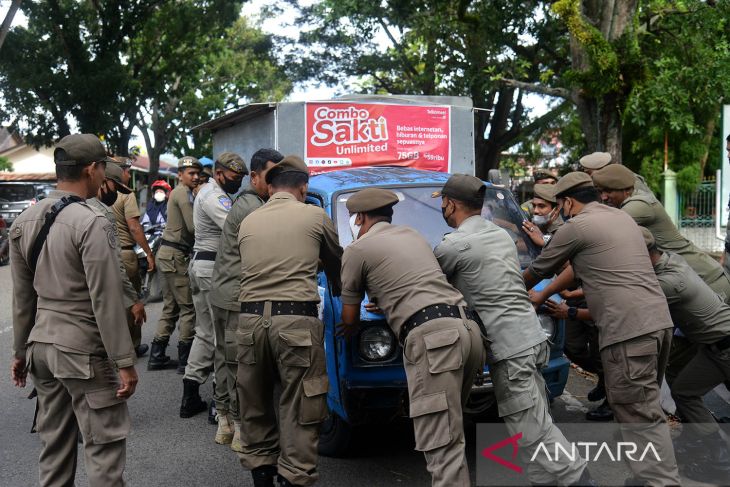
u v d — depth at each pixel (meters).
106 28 24.78
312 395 3.82
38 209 3.45
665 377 4.91
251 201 4.59
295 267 3.90
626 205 4.97
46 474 3.52
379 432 5.23
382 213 3.94
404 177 5.57
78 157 3.51
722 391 5.86
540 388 3.79
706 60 12.28
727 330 4.25
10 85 23.52
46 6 23.44
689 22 12.96
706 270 4.99
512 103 24.81
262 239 3.95
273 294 3.86
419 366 3.53
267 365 3.93
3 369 7.20
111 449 3.44
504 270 3.79
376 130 7.68
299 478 3.82
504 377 3.72
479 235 3.85
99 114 24.20
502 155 30.45
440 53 19.48
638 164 21.45
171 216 6.88
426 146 7.91
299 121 7.43
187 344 6.96
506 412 3.72
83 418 3.40
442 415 3.46
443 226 5.05
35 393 3.96
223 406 4.99
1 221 18.23
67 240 3.34
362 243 3.79
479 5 17.17
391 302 3.68
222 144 9.29
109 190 5.16
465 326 3.58
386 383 4.18
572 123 24.38
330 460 4.73
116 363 3.34
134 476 4.56
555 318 4.55
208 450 5.00
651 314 3.79
